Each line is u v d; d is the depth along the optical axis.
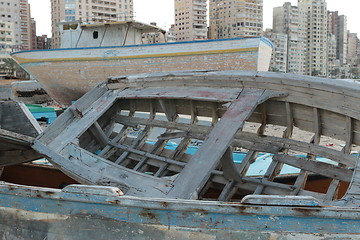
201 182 4.92
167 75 7.45
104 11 92.06
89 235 4.25
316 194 5.18
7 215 4.74
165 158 7.04
